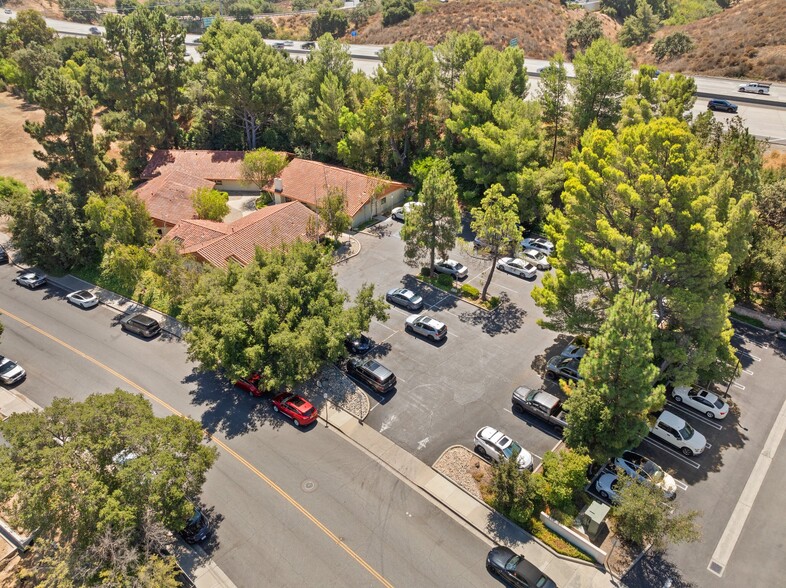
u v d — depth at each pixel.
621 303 28.66
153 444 26.56
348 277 51.97
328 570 26.91
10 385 40.94
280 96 75.69
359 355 41.22
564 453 28.23
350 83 76.12
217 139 80.94
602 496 30.23
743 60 82.50
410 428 35.03
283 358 35.06
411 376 39.31
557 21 112.44
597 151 36.25
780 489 30.70
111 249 50.16
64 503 23.42
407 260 52.84
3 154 82.12
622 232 35.16
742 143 41.69
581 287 36.34
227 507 30.19
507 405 36.66
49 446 25.19
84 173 57.28
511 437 34.16
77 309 51.09
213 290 37.97
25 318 49.59
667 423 33.53
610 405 29.34
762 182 46.62
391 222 63.28
